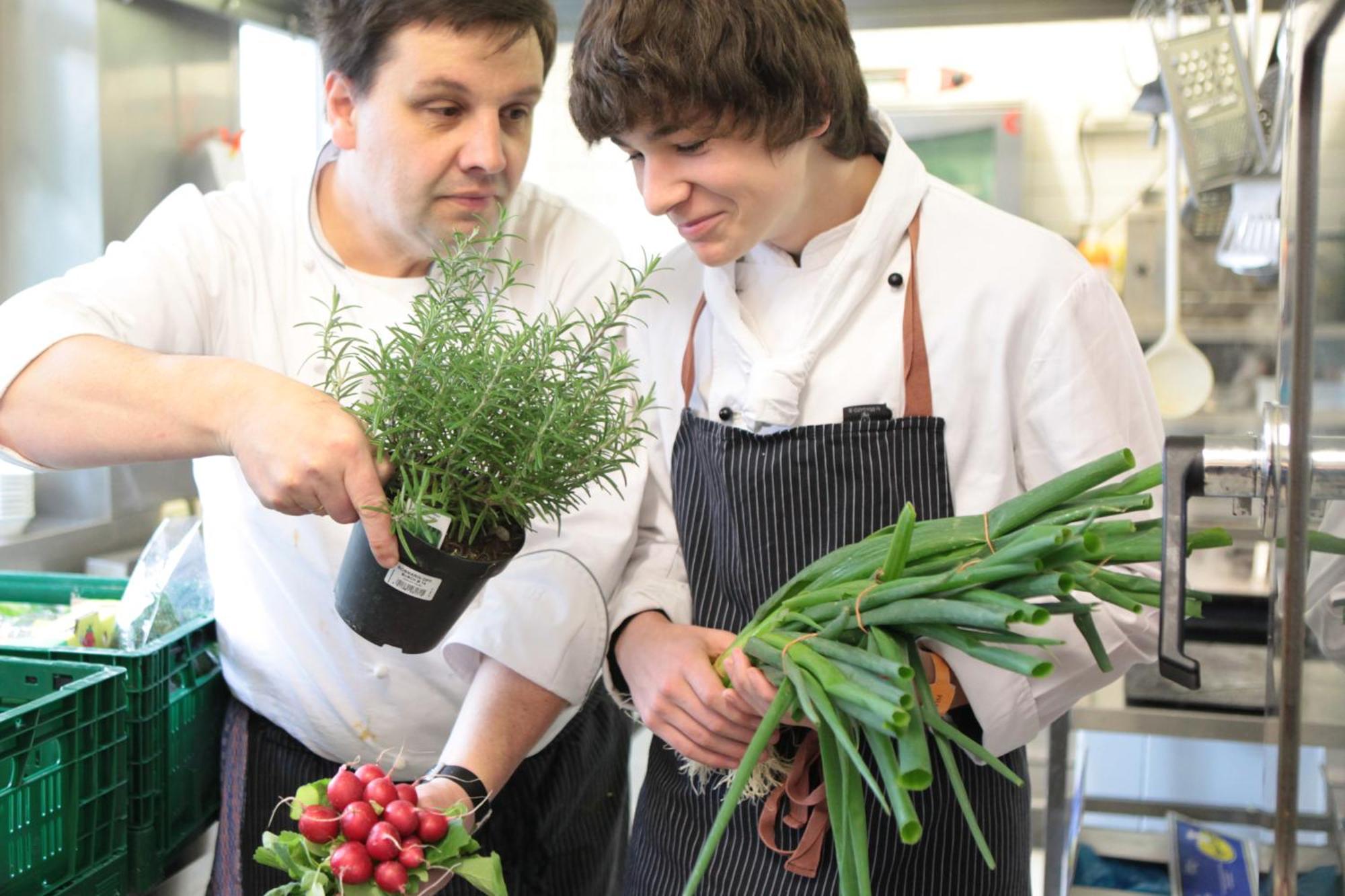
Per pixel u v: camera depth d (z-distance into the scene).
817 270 1.32
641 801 1.47
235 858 1.55
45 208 2.56
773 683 1.09
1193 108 2.14
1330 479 0.70
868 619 1.00
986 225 1.30
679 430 1.41
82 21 2.46
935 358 1.28
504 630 1.36
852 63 1.21
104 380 1.12
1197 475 0.83
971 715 1.28
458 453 0.99
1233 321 3.29
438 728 1.55
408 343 1.02
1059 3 3.03
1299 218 0.75
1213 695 2.24
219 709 1.70
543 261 1.56
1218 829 2.10
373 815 1.03
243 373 1.08
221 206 1.53
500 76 1.30
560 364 1.38
